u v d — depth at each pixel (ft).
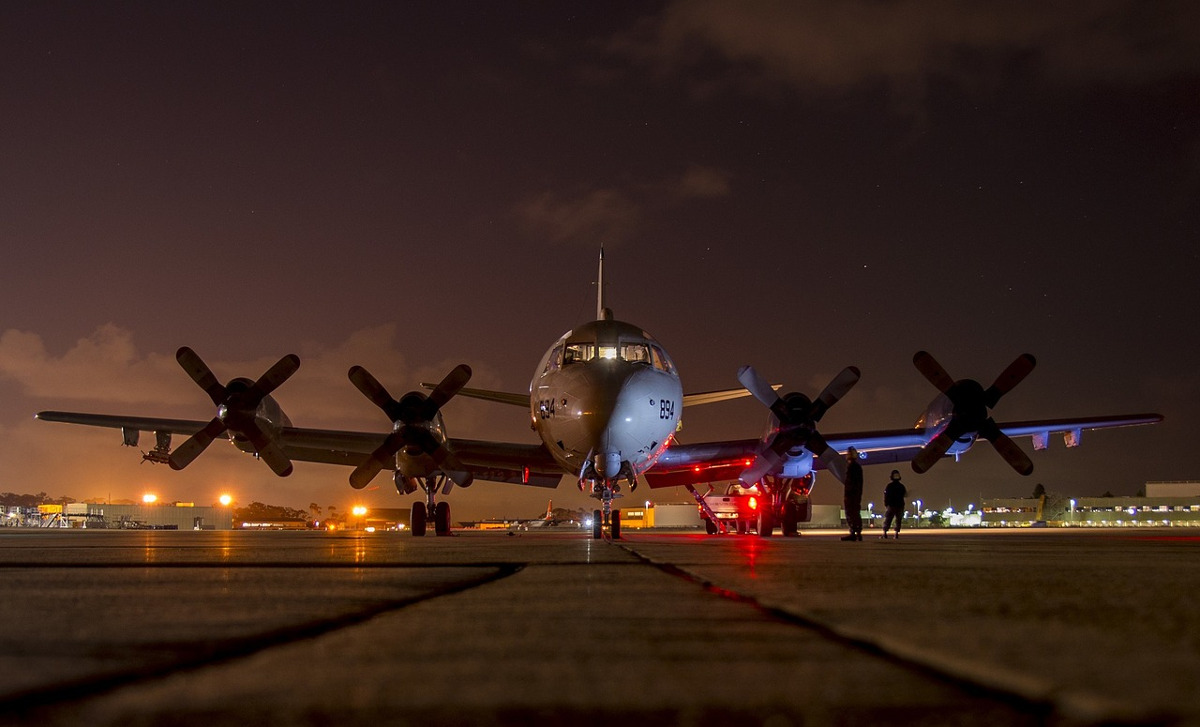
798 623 11.27
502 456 76.38
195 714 6.08
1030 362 63.26
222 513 365.20
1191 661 7.75
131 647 9.11
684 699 6.56
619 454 62.13
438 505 78.18
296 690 6.92
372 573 21.12
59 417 70.23
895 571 21.52
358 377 65.57
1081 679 6.82
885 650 8.89
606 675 7.57
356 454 79.56
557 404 63.26
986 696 6.62
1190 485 378.94
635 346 66.28
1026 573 20.94
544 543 48.08
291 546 42.24
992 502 402.11
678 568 22.56
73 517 307.99
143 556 30.45
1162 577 19.53
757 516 76.79
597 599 14.48
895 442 73.77
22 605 13.60
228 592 15.93
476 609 13.00
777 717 5.96
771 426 69.36
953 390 63.52
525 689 6.96
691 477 79.20
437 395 66.03
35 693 6.77
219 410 65.51
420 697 6.66
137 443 73.77
